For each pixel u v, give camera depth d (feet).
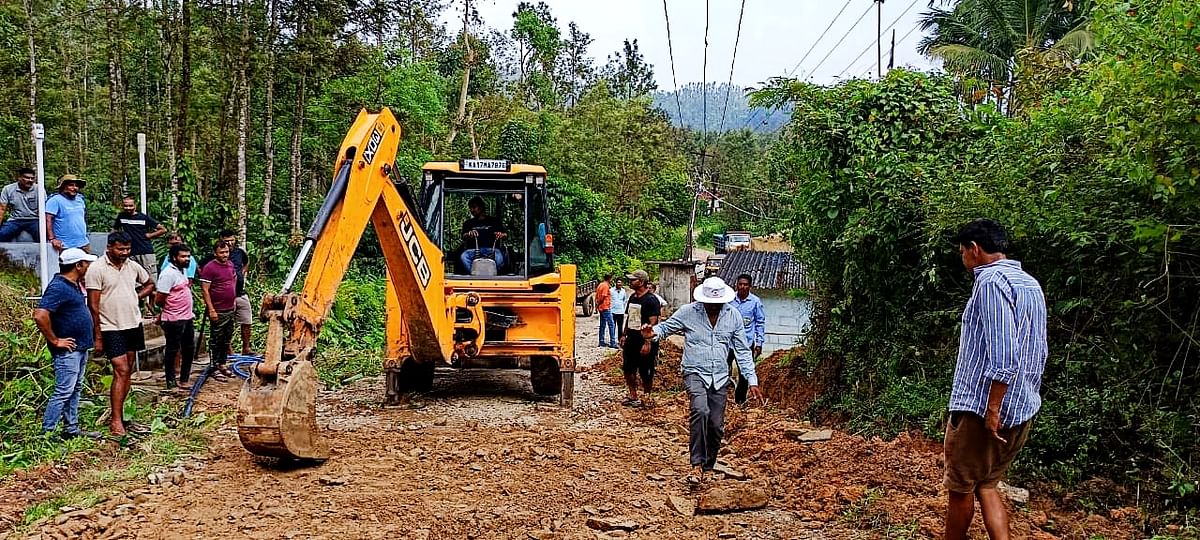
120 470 23.81
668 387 44.27
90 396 30.30
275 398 22.62
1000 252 16.30
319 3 63.52
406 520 19.84
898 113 33.96
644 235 152.56
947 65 74.38
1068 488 23.29
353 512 20.15
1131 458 22.90
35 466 23.24
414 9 68.54
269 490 21.83
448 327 33.65
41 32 82.64
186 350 34.55
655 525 20.35
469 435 29.43
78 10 81.41
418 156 91.30
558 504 21.66
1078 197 23.94
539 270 37.52
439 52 124.77
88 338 25.93
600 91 159.94
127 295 27.09
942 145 33.96
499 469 24.70
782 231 43.96
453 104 132.57
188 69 61.62
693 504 22.00
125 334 26.96
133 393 31.58
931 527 19.06
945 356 31.35
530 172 37.01
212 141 83.82
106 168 107.86
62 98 95.81
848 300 35.12
